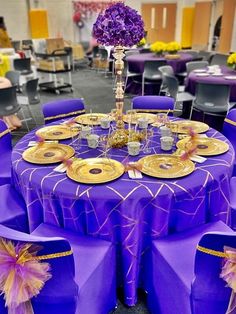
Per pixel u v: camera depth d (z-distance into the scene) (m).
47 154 1.84
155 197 1.42
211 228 1.60
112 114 2.45
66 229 1.57
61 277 1.18
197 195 1.51
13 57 6.34
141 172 1.59
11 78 5.09
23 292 1.12
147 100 2.93
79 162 1.71
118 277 1.66
